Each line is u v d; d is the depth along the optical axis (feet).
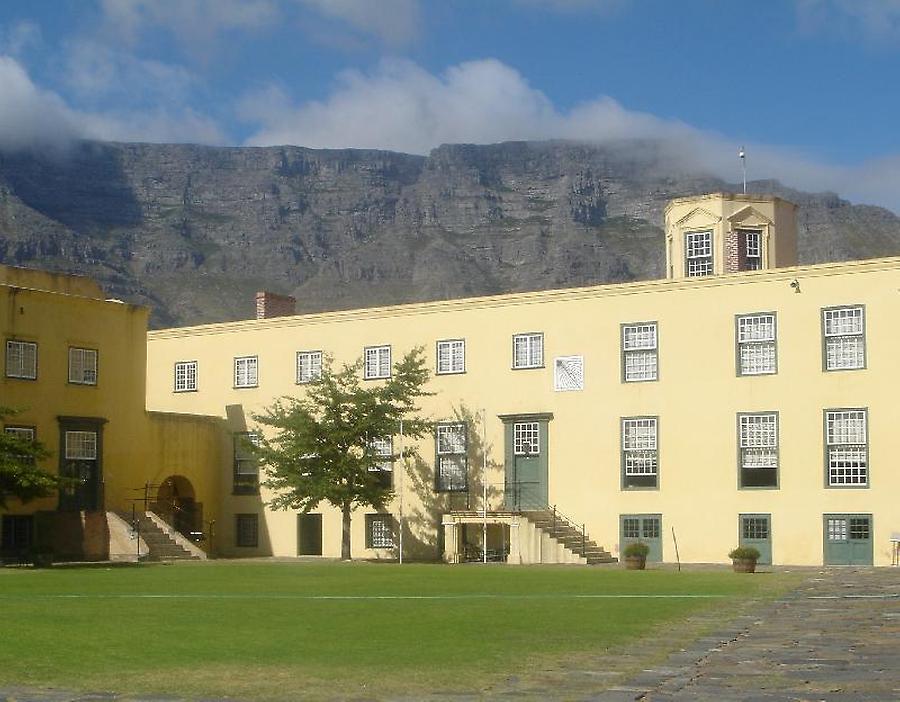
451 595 85.92
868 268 134.21
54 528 149.07
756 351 140.05
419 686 44.21
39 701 41.29
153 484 166.20
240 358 176.04
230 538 173.99
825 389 135.64
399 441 161.89
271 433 171.22
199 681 45.47
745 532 138.92
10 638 58.65
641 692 42.39
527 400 153.58
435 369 160.15
